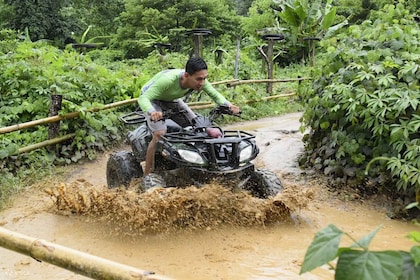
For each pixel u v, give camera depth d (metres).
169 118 4.98
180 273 3.45
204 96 10.71
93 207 4.43
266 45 17.75
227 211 4.29
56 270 3.53
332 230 1.05
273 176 4.71
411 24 6.20
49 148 6.55
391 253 0.97
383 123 4.78
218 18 21.30
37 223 4.41
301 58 19.36
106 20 24.19
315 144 6.06
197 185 4.42
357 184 5.14
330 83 5.80
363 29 6.34
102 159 6.93
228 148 4.55
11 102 7.55
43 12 20.08
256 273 3.44
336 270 0.99
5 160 5.86
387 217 4.61
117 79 8.59
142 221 3.98
